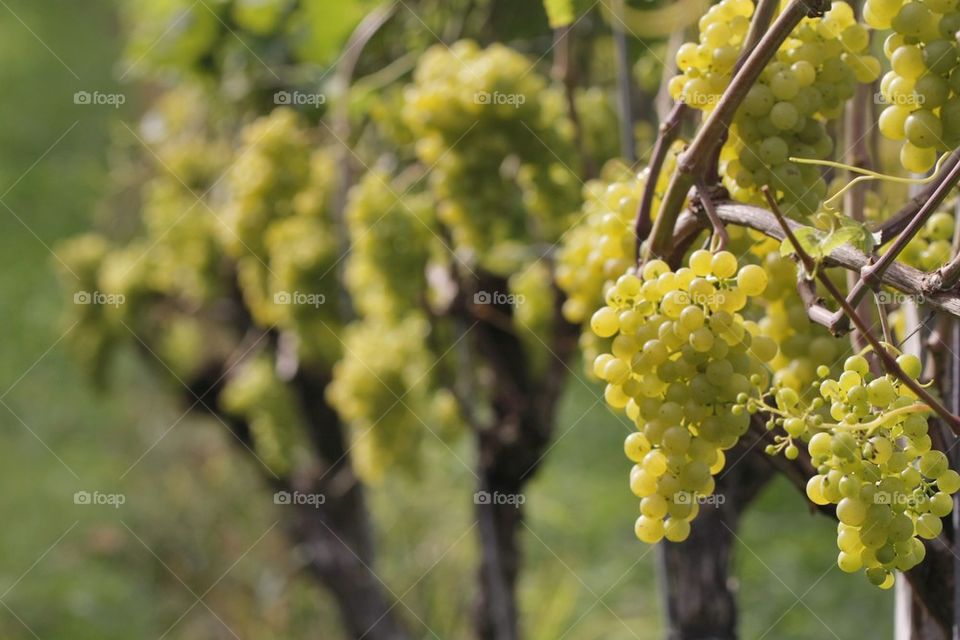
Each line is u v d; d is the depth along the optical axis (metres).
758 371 1.21
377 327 2.32
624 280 1.21
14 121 7.77
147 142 3.60
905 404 1.12
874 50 1.77
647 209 1.32
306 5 2.35
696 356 1.18
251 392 3.13
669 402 1.19
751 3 1.28
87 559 4.79
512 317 2.17
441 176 1.87
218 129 3.41
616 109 2.15
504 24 2.21
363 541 3.17
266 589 4.14
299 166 2.60
